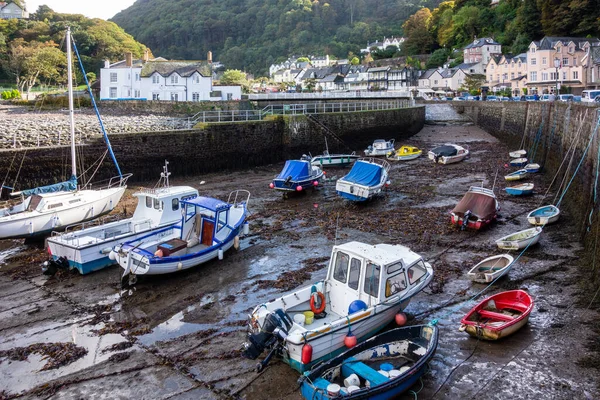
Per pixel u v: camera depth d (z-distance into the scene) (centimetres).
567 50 6297
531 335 1012
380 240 1677
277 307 955
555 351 946
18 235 1620
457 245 1605
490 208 1775
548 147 2736
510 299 1093
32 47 7312
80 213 1770
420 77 9212
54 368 927
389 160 3334
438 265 1424
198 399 823
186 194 1648
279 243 1667
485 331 970
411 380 801
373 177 2225
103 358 961
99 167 2522
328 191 2495
